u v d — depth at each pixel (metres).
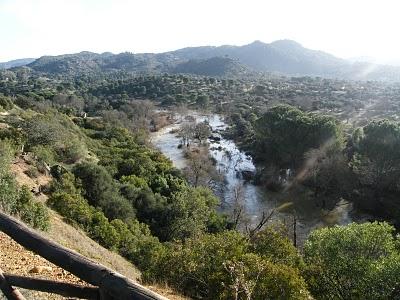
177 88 131.38
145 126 81.69
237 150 66.75
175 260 14.24
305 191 47.06
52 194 29.67
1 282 2.99
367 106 104.38
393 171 41.81
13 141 37.97
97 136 65.88
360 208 41.62
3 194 17.58
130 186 37.81
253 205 43.66
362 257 14.83
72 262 2.54
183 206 33.97
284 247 17.27
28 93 95.75
